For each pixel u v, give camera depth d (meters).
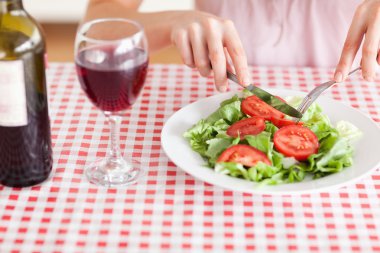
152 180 1.34
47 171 1.32
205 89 1.73
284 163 1.29
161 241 1.17
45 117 1.26
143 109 1.62
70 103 1.64
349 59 1.53
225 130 1.41
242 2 2.16
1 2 1.15
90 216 1.23
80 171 1.37
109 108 1.27
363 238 1.19
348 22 2.14
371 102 1.67
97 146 1.46
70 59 3.38
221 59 1.45
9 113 1.21
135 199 1.28
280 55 2.20
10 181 1.29
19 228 1.20
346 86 1.74
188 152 1.35
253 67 1.84
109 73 1.18
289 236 1.19
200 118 1.49
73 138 1.49
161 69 1.83
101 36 1.26
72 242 1.17
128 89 1.21
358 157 1.34
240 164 1.26
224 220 1.23
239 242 1.17
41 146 1.28
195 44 1.50
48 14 3.76
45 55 1.22
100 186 1.32
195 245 1.16
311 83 1.76
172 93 1.70
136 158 1.42
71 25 3.77
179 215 1.24
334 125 1.48
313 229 1.21
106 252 1.14
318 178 1.28
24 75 1.17
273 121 1.42
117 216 1.23
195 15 1.59
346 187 1.33
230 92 1.58
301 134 1.35
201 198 1.29
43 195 1.29
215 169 1.27
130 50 1.18
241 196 1.29
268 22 2.17
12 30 1.16
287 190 1.21
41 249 1.15
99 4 2.00
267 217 1.24
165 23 1.72
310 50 2.19
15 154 1.26
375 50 1.51
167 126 1.43
